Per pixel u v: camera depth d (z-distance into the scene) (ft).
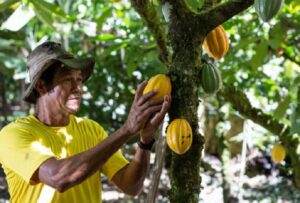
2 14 12.44
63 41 19.10
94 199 7.51
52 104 7.26
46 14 10.10
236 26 12.90
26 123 7.20
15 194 7.20
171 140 5.93
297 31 11.20
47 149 6.83
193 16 6.16
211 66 6.45
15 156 6.65
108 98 24.68
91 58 7.43
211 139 21.27
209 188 21.83
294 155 11.21
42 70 7.01
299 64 12.17
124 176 7.67
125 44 11.59
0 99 30.37
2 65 18.94
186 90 6.04
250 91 16.61
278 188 22.16
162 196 21.01
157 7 10.02
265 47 10.87
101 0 13.99
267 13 6.50
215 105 17.70
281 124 11.06
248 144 21.45
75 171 6.05
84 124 7.80
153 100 5.78
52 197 7.04
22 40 19.48
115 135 5.97
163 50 8.10
